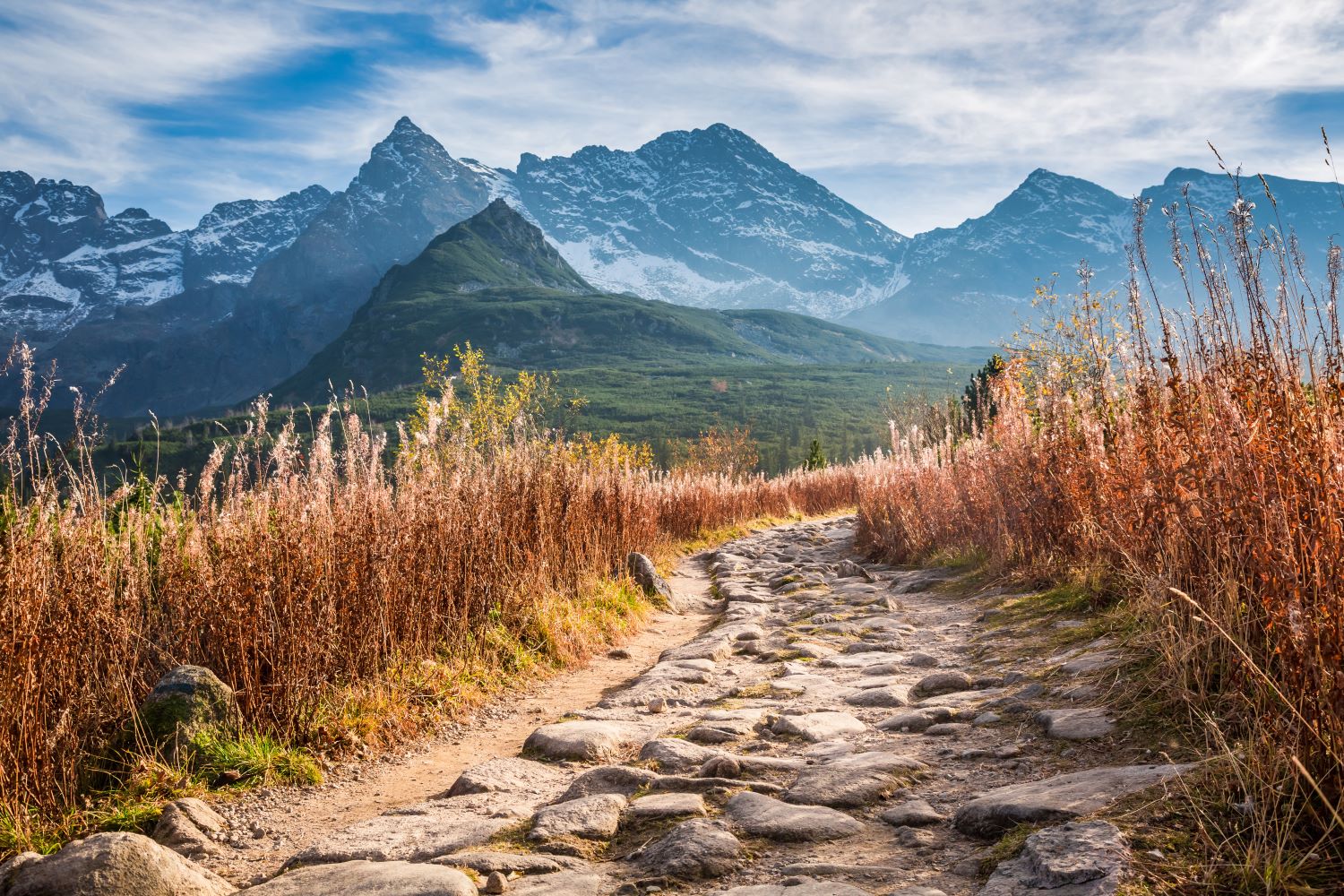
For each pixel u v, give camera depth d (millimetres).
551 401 17438
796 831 3219
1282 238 3766
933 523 12586
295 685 5062
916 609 8867
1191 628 4051
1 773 3758
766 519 26938
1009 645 6223
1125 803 2900
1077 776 3264
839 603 9758
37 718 4012
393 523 6562
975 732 4312
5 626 3961
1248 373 4016
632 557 11242
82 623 4512
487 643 7008
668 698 5977
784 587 11781
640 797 3762
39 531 4410
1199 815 2701
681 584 13320
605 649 8203
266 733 4840
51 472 4672
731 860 3004
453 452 8312
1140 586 5598
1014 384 10219
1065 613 6734
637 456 20047
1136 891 2338
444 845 3338
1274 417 3668
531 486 9328
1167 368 5637
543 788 4168
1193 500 4625
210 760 4441
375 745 5113
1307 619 2891
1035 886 2475
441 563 7027
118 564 5199
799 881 2791
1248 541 3729
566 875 2980
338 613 5777
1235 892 2340
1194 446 4703
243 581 5250
